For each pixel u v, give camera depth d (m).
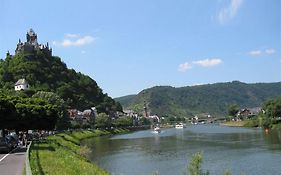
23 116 90.69
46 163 39.81
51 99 194.88
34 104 99.50
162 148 113.00
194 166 30.14
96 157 90.50
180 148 110.94
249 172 65.31
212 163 75.56
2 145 59.12
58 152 57.91
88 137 188.00
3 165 41.84
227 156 86.25
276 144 111.12
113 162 80.38
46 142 80.69
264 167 69.50
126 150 109.38
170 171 67.19
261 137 144.88
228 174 36.00
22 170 36.62
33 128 97.62
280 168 67.88
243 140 133.00
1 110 74.69
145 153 99.25
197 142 132.62
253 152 92.56
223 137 156.38
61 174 34.66
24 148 69.38
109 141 154.88
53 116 101.56
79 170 42.16
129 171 67.75
